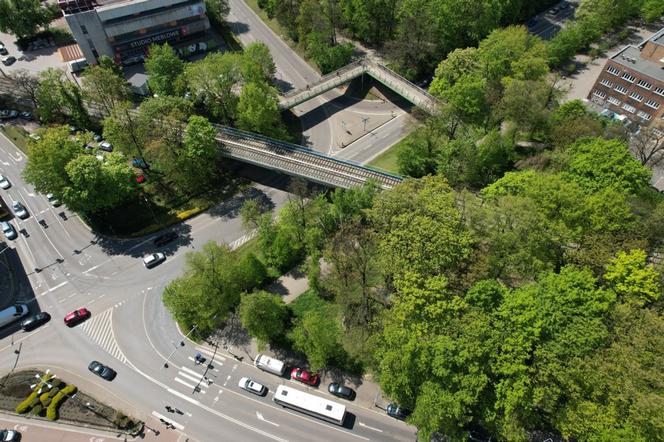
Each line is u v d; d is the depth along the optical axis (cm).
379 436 7181
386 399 7525
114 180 9775
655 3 15212
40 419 7550
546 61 11931
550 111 10838
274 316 7700
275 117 11606
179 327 8688
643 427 5253
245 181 11438
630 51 12744
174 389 7869
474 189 10112
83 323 8781
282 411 7531
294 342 7944
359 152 12131
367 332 7500
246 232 10231
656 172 10669
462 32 13875
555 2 17312
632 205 7738
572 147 8981
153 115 10650
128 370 8125
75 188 9556
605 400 5509
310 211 9438
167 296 7975
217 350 8325
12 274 9581
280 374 7881
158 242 10006
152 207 10794
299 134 12775
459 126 10906
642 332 5719
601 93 13125
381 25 14925
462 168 9838
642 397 5175
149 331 8644
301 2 15062
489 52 11525
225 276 7925
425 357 5878
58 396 7700
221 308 8006
